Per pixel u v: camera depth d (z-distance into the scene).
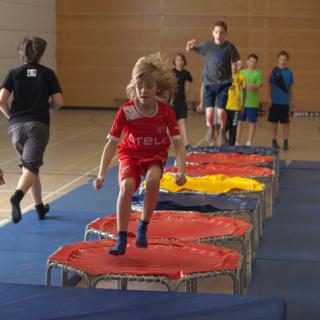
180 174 5.19
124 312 3.96
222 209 6.51
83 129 17.56
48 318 3.89
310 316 4.90
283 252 6.55
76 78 23.27
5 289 4.35
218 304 4.08
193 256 4.93
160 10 22.67
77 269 4.55
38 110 7.30
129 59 23.02
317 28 22.16
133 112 5.09
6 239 6.95
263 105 22.11
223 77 11.16
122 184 4.97
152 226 5.89
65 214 8.13
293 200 9.09
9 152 13.48
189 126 18.50
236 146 10.75
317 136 16.58
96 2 22.94
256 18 22.30
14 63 19.62
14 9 19.48
